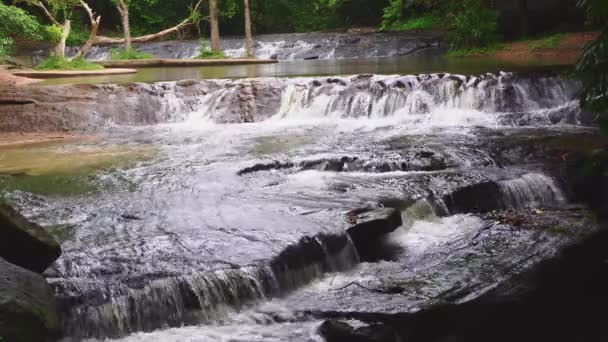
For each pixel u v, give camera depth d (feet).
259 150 41.22
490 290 22.72
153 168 37.68
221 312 22.11
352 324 20.44
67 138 48.98
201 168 37.17
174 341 20.31
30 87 54.95
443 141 41.27
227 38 116.26
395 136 43.88
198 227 27.27
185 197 31.76
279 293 23.45
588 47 18.44
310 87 53.67
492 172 34.32
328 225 26.81
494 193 32.24
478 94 50.26
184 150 42.60
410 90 51.49
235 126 51.75
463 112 49.70
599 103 18.93
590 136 40.75
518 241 27.07
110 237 26.32
